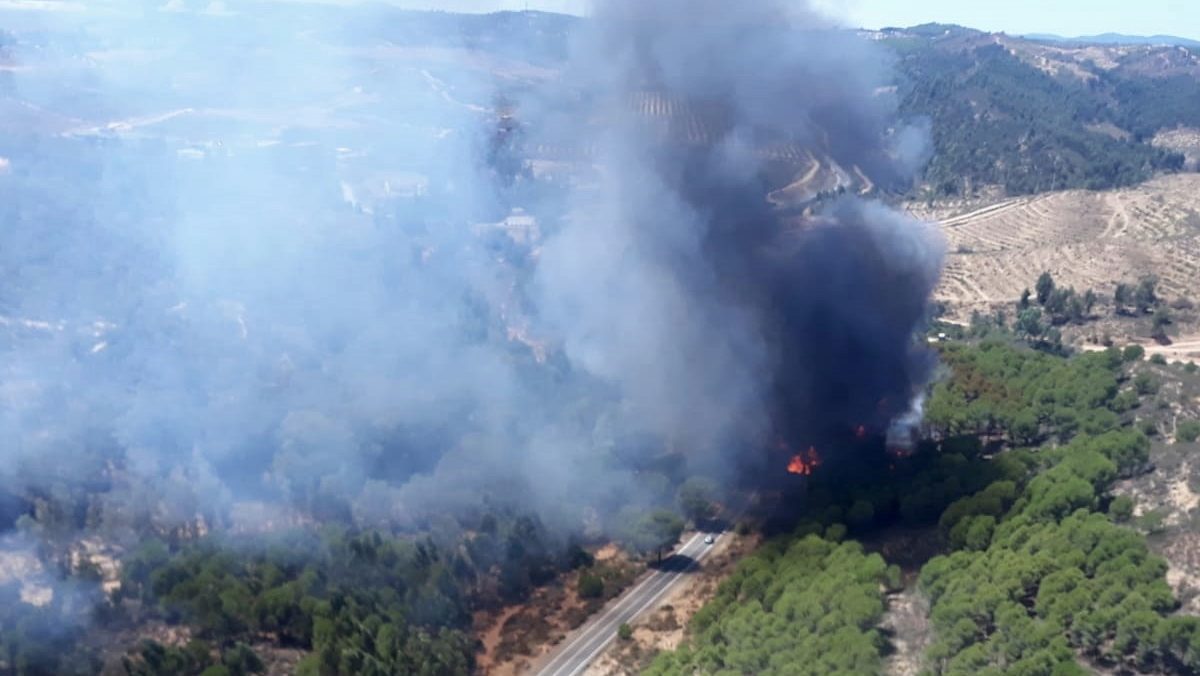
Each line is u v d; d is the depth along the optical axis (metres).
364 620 108.88
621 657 114.50
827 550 119.69
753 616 107.00
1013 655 92.69
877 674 93.31
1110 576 100.00
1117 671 92.06
